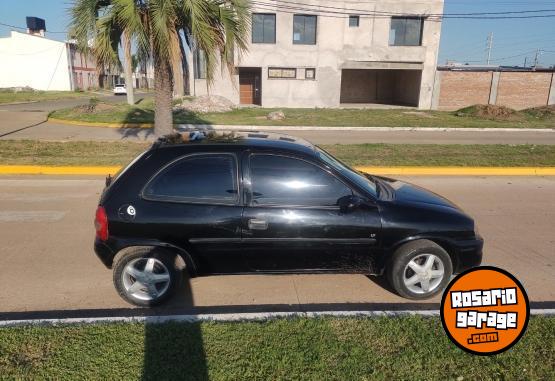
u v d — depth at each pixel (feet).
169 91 34.22
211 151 12.47
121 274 12.30
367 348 9.93
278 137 14.42
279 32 93.56
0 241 17.33
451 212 13.17
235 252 12.42
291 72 96.37
